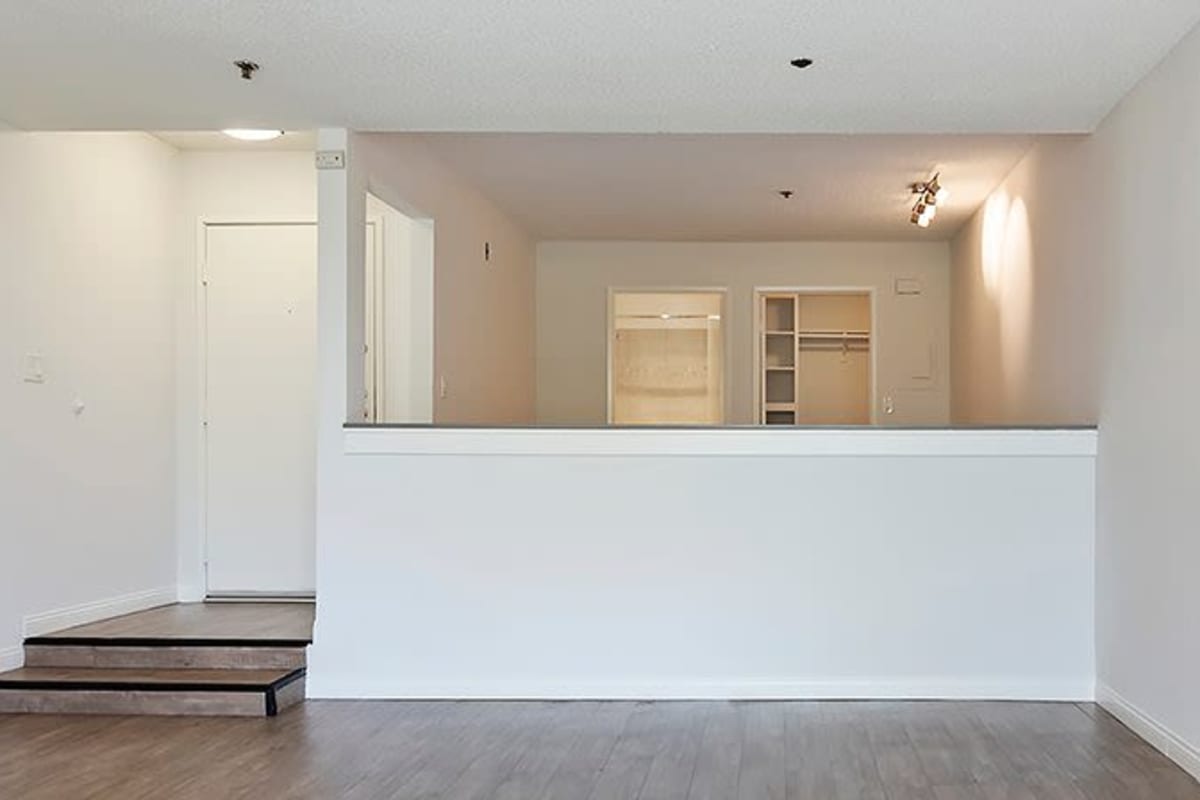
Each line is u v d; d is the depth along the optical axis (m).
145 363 6.31
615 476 5.16
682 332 10.53
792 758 4.21
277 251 6.66
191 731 4.64
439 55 4.21
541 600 5.16
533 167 6.68
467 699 5.14
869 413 9.61
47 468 5.46
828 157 6.43
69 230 5.64
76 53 4.21
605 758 4.21
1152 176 4.37
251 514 6.62
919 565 5.11
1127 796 3.76
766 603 5.13
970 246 8.14
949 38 4.00
